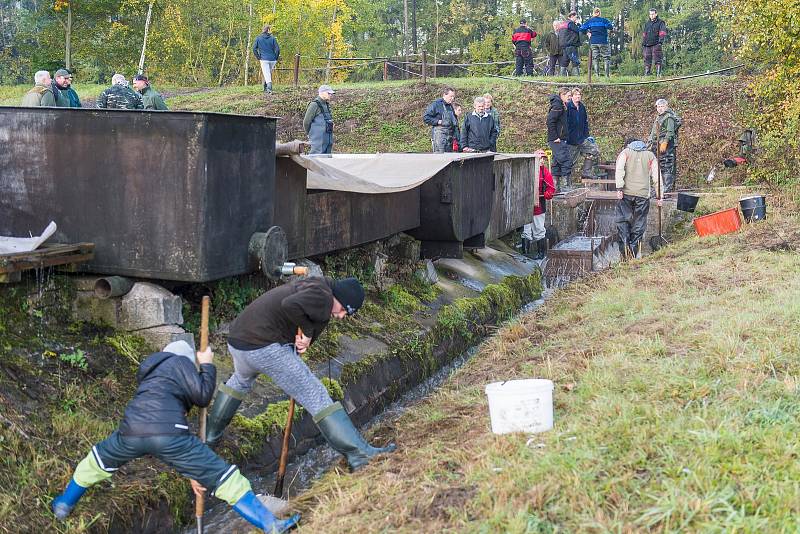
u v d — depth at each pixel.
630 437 5.03
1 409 5.72
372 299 10.39
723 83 24.61
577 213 17.77
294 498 6.04
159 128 6.87
